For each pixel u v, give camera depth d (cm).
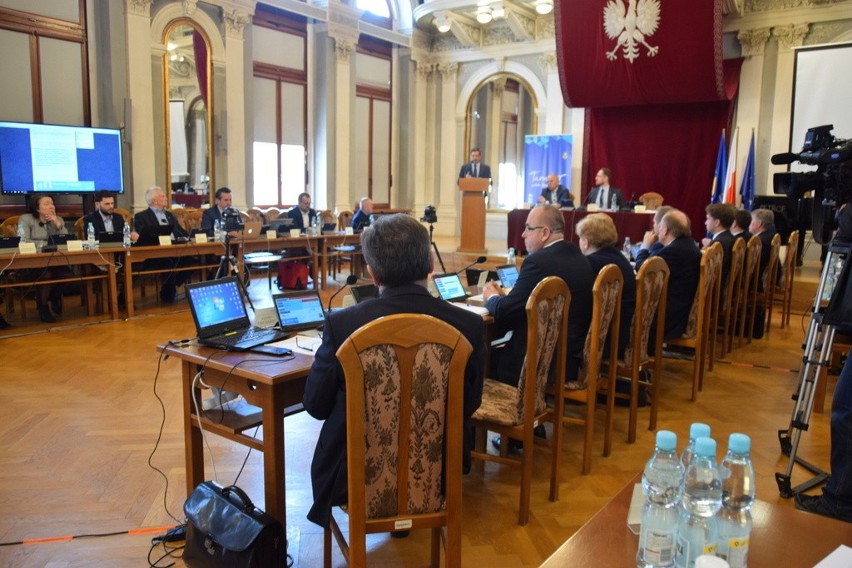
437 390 162
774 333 583
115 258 567
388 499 166
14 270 546
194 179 852
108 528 226
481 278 392
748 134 869
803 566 109
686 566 106
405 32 1118
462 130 1162
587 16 835
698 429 114
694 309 389
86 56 723
